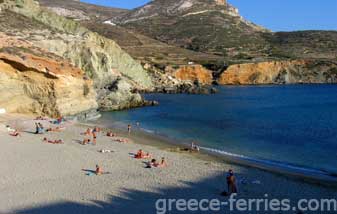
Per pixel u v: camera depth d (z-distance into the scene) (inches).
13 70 2087.8
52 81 2155.5
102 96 2913.4
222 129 2127.2
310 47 7554.1
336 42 7741.1
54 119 2090.3
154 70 5315.0
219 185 1059.3
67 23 3577.8
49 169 1162.6
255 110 3075.8
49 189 991.0
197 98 3973.9
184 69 5802.2
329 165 1355.8
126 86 3088.1
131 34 7844.5
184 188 1028.5
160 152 1464.1
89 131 1796.3
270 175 1187.9
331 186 1089.4
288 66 6230.3
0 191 971.9
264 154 1518.2
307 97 4256.9
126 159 1325.0
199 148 1603.1
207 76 5974.4
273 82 6131.9
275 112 2965.1
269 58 6678.2
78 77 2330.2
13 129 1742.1
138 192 987.9
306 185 1088.8
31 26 2893.7
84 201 916.0
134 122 2304.4
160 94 4330.7
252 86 5753.0
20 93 2129.7
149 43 7475.4
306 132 2054.6
